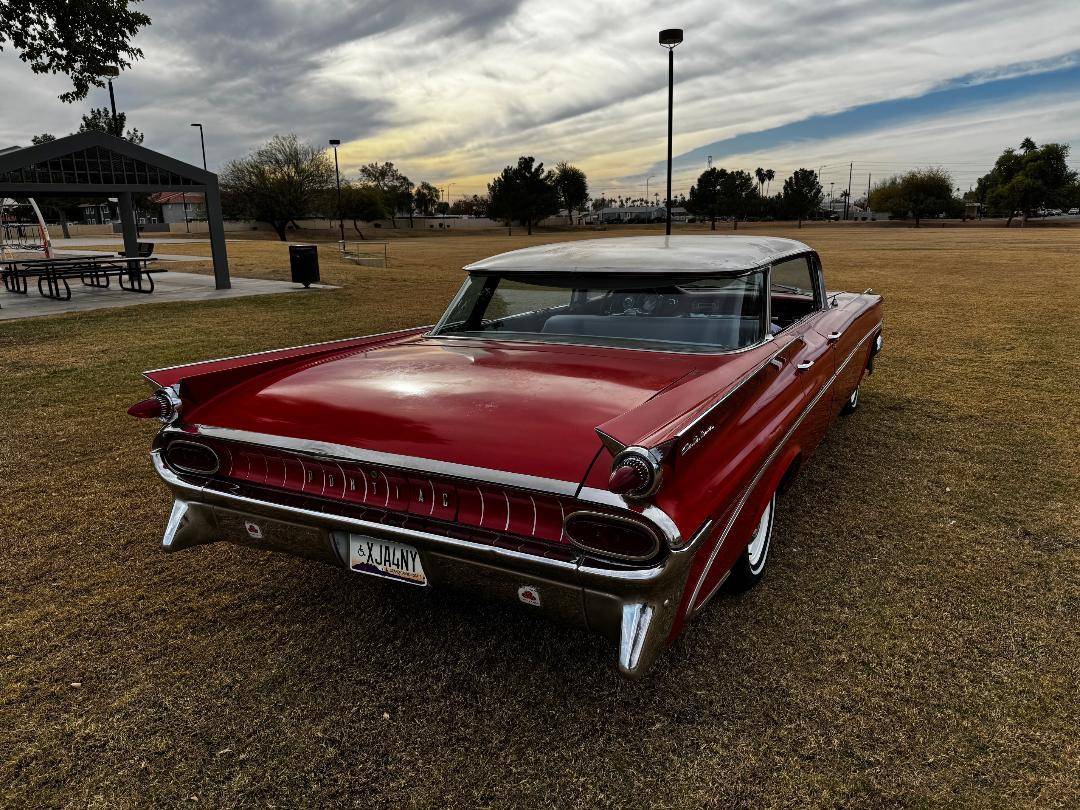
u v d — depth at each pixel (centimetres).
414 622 273
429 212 10888
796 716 218
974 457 437
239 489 239
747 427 233
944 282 1468
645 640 182
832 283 1459
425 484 205
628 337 280
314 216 7719
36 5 1502
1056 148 8200
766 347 279
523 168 8238
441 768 201
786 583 294
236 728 217
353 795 192
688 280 272
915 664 241
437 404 222
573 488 182
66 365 732
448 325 318
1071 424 499
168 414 241
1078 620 265
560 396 221
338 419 224
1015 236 4166
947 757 200
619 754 205
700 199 8062
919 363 709
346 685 237
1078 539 329
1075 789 188
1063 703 221
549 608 197
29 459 452
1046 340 821
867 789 190
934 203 9419
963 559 312
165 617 277
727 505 213
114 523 360
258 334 920
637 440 172
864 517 355
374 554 220
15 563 318
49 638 263
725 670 240
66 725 219
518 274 302
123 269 1391
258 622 273
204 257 2364
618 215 13288
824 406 355
